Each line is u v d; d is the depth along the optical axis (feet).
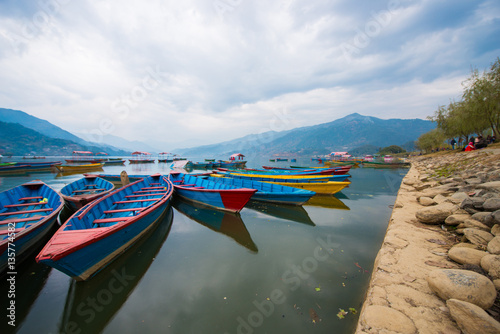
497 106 77.66
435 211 20.07
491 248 12.49
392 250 15.29
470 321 8.21
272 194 39.22
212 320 13.83
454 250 13.62
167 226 29.96
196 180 47.73
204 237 26.21
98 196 32.78
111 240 18.76
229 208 34.35
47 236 24.54
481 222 15.80
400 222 21.03
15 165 101.81
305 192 35.70
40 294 16.29
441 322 9.07
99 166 124.06
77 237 16.58
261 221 31.37
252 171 77.97
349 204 41.01
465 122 94.48
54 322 14.05
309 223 30.48
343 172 70.13
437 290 10.56
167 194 34.58
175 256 21.67
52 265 14.29
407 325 9.07
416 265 13.39
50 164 116.06
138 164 200.54
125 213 29.17
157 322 13.87
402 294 10.94
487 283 9.50
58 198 28.66
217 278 18.01
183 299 15.74
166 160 211.41
